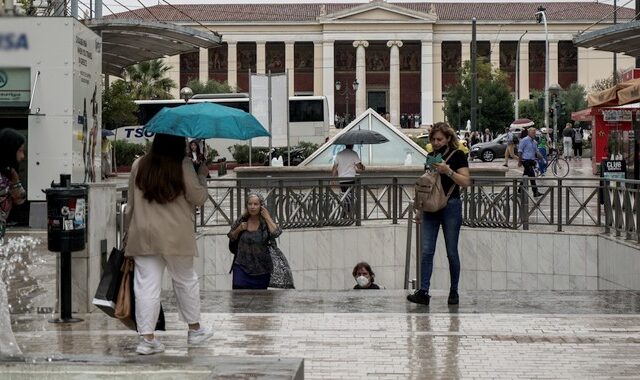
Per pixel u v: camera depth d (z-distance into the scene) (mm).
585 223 18281
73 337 9539
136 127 60719
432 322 10719
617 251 15859
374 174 32000
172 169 8500
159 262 8680
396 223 20688
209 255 17875
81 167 19969
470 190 19438
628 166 23828
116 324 10250
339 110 115125
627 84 21078
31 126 19000
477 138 67625
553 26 110688
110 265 8672
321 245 19719
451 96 88312
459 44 113938
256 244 13641
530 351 9164
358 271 15430
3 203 10156
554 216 18531
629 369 8391
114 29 22688
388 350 9172
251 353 8930
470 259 19250
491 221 19016
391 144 35250
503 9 114250
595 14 111062
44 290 11969
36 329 9984
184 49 26266
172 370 6133
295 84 113688
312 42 112250
